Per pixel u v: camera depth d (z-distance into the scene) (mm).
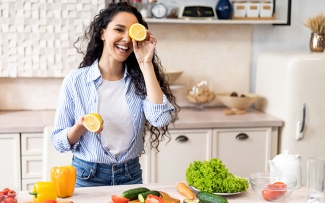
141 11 3680
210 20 3734
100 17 2268
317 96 3592
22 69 3701
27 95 3832
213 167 2055
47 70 3734
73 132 2127
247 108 4082
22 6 3619
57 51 3725
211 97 3885
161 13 3689
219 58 4094
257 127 3594
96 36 2303
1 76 3680
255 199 2010
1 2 3586
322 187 1920
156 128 2498
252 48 4141
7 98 3811
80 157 2266
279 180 2064
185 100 4090
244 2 3893
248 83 4176
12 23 3629
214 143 3547
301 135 3607
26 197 1982
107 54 2258
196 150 3535
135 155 2324
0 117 3547
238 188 2014
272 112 3799
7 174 3312
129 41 2180
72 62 3758
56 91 3871
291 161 2166
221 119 3584
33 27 3662
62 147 2199
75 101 2246
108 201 1947
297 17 4152
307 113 3604
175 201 1916
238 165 3611
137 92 2297
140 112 2314
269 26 4129
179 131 3486
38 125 3297
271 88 3803
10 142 3279
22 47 3672
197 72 4074
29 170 3346
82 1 3686
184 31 3994
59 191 1970
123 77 2322
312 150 3656
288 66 3555
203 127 3498
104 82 2281
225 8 3805
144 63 2221
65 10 3680
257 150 3621
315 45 3781
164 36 3967
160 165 3514
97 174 2270
